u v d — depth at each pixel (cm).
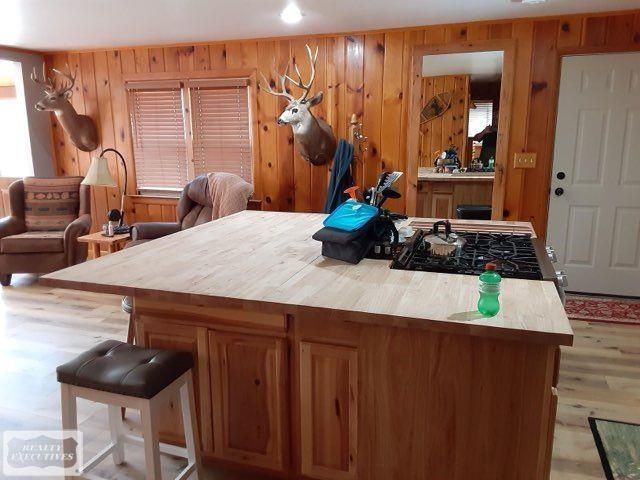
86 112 502
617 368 283
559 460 205
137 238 409
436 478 161
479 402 151
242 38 430
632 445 215
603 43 359
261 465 186
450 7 333
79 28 387
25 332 340
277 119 438
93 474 199
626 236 388
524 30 371
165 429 200
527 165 390
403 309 143
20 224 457
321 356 166
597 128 376
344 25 384
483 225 267
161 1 312
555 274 177
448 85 487
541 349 143
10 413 243
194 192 424
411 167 415
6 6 320
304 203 455
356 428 167
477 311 141
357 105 421
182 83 463
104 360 168
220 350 181
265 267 188
